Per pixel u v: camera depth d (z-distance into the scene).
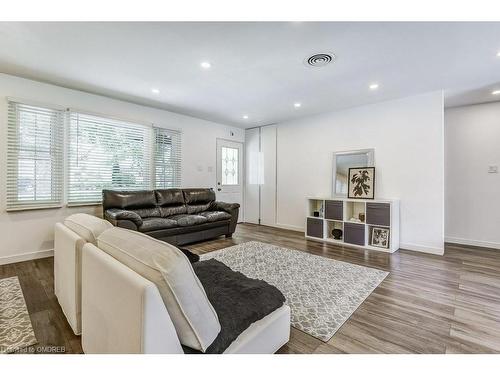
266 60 2.62
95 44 2.33
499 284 2.48
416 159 3.72
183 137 4.93
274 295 1.50
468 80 3.13
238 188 6.13
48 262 3.11
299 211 5.16
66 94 3.47
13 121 3.08
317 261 3.16
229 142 5.89
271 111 4.64
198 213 4.53
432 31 2.08
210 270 1.81
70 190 3.55
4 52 2.49
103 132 3.86
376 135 4.09
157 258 0.97
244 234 4.80
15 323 1.76
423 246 3.66
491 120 3.92
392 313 1.93
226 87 3.41
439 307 2.02
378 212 3.72
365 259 3.27
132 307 0.90
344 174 4.43
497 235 3.87
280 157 5.52
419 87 3.39
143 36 2.19
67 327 1.70
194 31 2.11
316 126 4.87
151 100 4.02
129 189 4.16
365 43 2.28
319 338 1.61
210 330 1.02
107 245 1.29
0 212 3.02
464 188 4.13
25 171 3.18
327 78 3.09
